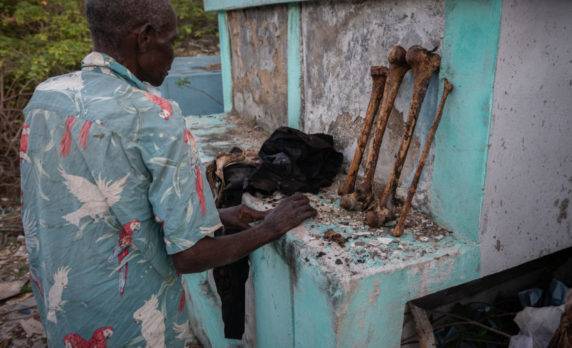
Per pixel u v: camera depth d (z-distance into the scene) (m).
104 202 1.13
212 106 4.21
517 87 1.38
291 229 1.62
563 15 1.39
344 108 2.09
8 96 5.34
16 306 3.31
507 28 1.29
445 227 1.61
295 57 2.42
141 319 1.27
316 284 1.45
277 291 1.78
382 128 1.68
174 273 1.34
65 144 1.11
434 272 1.47
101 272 1.19
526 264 2.02
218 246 1.26
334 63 2.11
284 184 1.93
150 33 1.15
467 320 1.78
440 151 1.56
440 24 1.49
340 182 2.05
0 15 6.50
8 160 5.11
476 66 1.37
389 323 1.47
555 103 1.48
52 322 1.26
